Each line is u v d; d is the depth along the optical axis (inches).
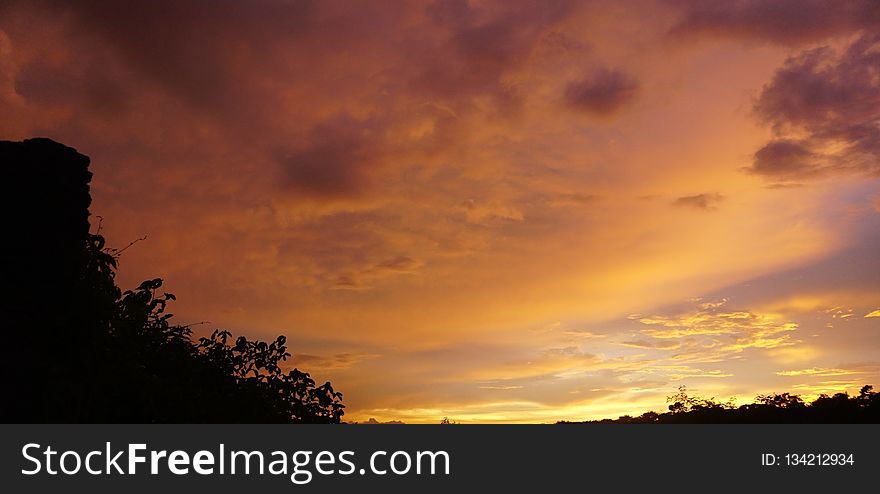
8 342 186.5
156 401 226.5
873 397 573.6
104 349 225.3
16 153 195.6
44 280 197.9
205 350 303.0
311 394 313.1
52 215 199.3
